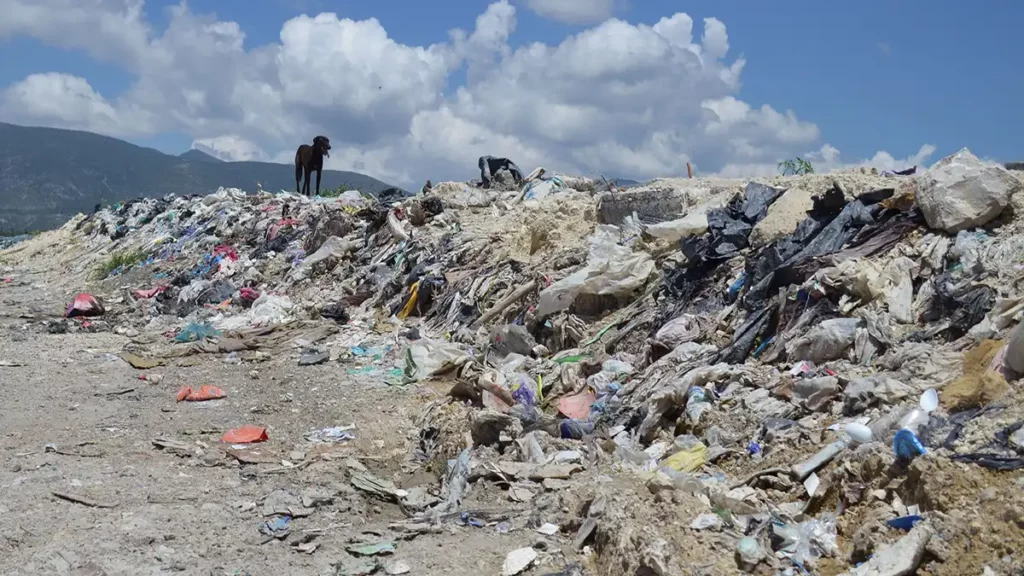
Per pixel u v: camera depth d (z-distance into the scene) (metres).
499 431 8.01
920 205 8.70
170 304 17.27
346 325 14.02
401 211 17.88
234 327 14.49
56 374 11.29
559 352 10.50
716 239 10.41
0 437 8.37
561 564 5.40
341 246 17.70
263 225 21.16
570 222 13.72
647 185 15.24
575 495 6.30
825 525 5.23
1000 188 8.30
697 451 6.78
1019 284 7.22
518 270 13.14
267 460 7.99
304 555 5.74
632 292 10.98
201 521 6.29
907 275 8.02
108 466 7.56
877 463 5.39
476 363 10.53
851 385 6.64
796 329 8.03
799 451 6.23
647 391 8.28
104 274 22.03
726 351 8.32
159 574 5.35
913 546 4.51
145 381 10.98
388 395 10.09
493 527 6.12
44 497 6.61
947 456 5.08
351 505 6.85
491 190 20.50
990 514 4.57
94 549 5.65
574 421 8.04
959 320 7.14
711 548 5.09
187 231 23.28
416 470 8.05
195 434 8.71
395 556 5.67
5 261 27.55
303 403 9.88
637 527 5.32
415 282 14.30
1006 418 5.34
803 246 9.30
